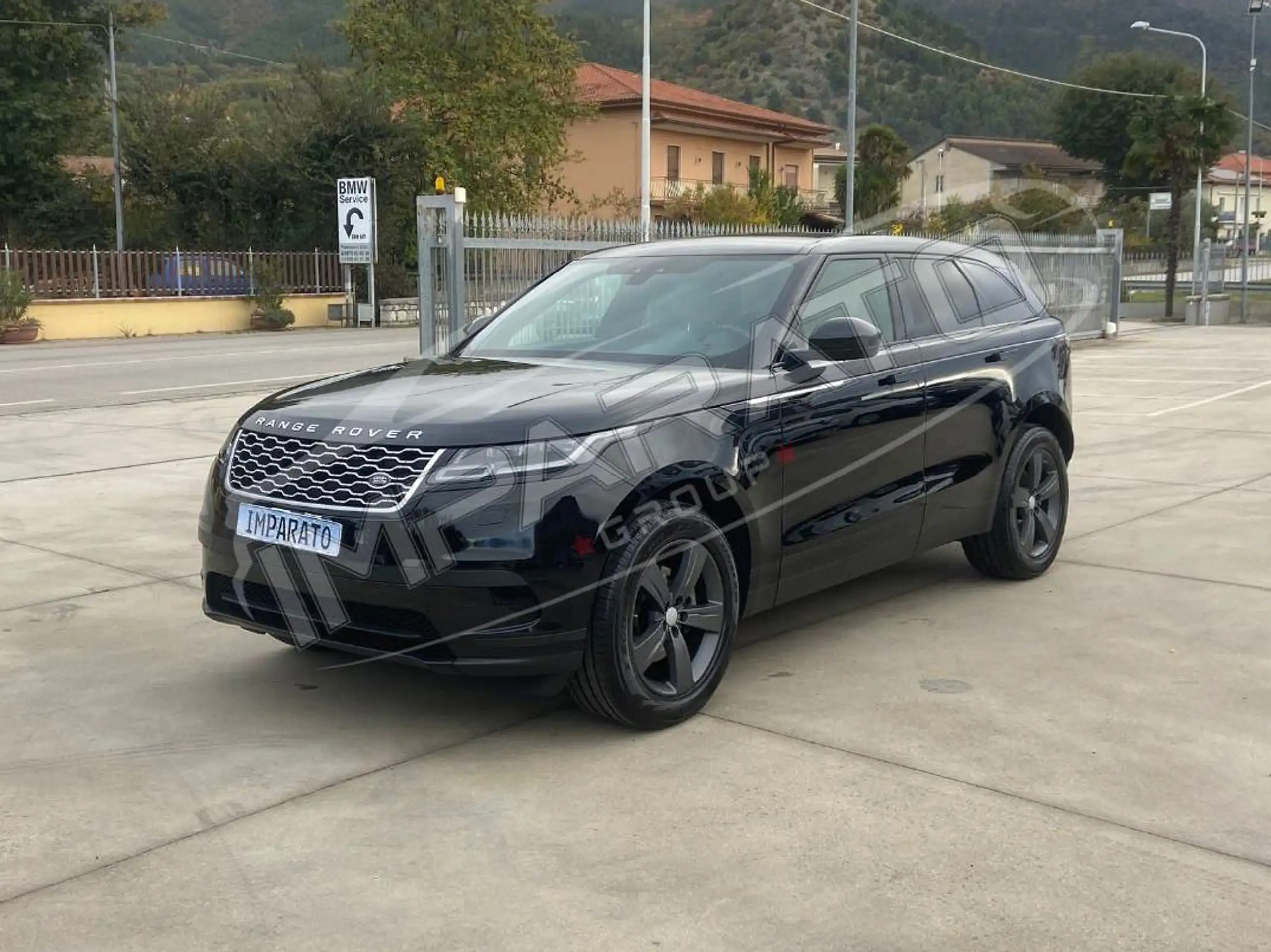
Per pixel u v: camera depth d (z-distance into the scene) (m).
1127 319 26.23
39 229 36.31
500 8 38.19
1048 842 3.25
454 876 3.10
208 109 35.84
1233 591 5.68
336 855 3.22
